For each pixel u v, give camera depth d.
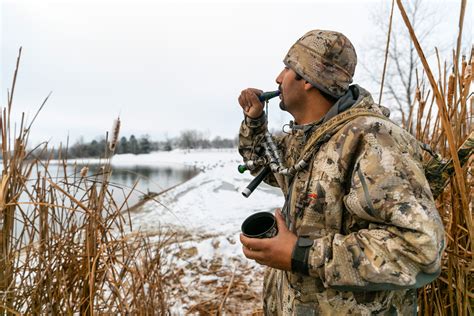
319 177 0.99
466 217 1.01
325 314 0.99
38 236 1.34
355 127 0.96
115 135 1.46
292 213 1.07
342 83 1.07
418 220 0.79
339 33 1.09
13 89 1.25
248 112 1.42
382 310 0.97
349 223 0.97
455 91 1.20
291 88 1.15
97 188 1.50
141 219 6.16
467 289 1.25
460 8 1.04
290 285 1.06
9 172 1.25
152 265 1.62
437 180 1.11
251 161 1.39
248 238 0.98
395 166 0.86
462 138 1.29
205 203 8.57
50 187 1.36
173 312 2.31
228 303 2.62
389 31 1.35
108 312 1.38
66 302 1.31
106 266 1.35
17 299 1.26
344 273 0.85
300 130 1.15
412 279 0.80
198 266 3.42
